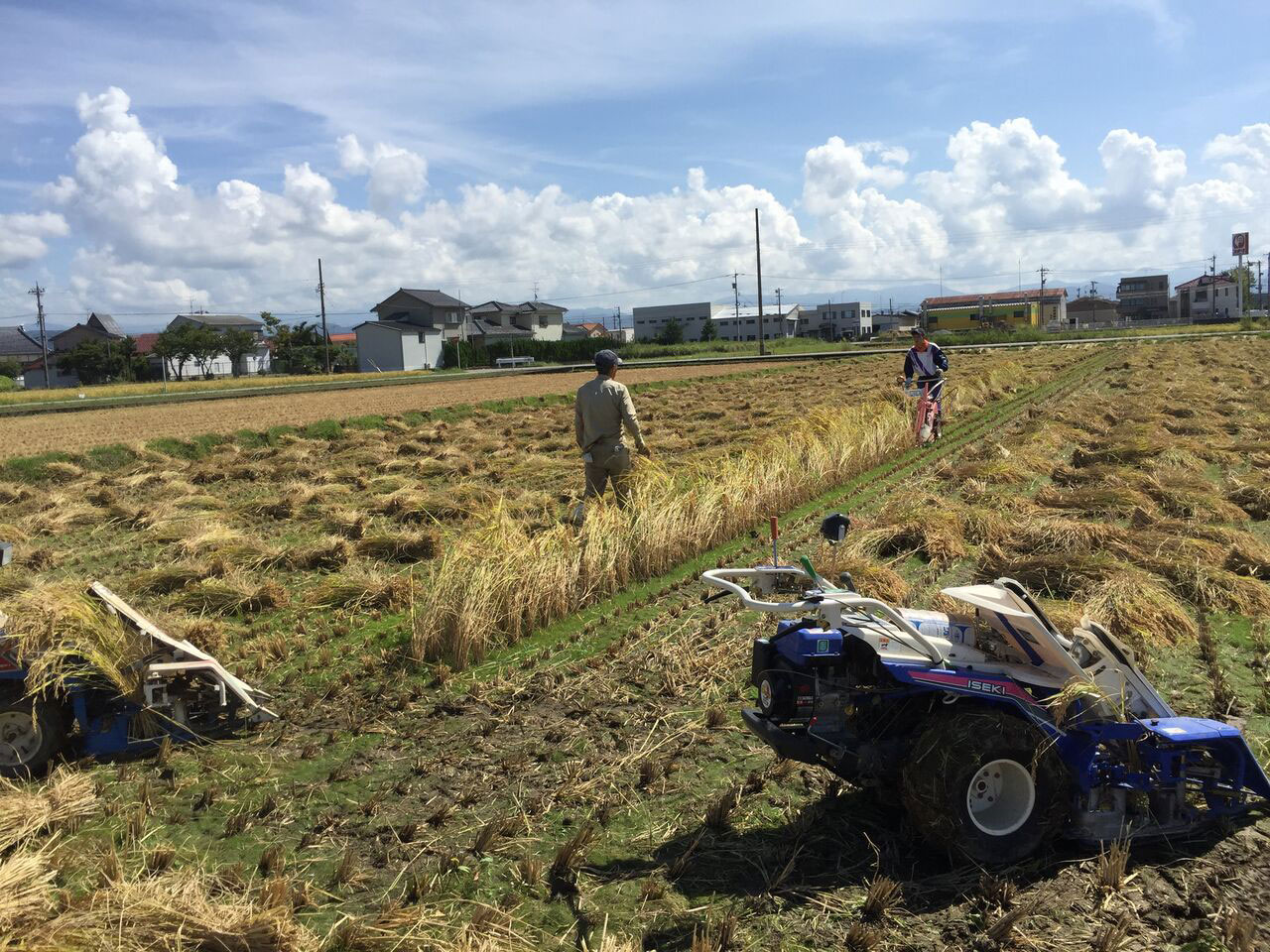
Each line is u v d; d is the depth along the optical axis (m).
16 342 97.56
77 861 4.07
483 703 6.00
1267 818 4.38
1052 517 10.41
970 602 4.27
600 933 3.57
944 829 3.79
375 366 86.81
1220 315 117.56
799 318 124.00
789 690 4.25
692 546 9.64
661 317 129.62
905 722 4.22
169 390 49.22
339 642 7.36
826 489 13.20
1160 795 4.14
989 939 3.48
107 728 5.28
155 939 3.30
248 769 5.12
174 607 8.34
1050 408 21.70
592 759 5.14
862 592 7.84
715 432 19.66
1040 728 3.93
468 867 4.07
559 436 21.19
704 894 3.83
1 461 17.98
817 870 4.01
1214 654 6.47
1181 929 3.57
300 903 3.80
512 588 7.32
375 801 4.66
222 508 13.83
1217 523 10.55
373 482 15.05
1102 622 6.84
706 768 5.02
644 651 6.83
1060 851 4.10
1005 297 127.56
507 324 102.31
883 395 24.08
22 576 9.38
